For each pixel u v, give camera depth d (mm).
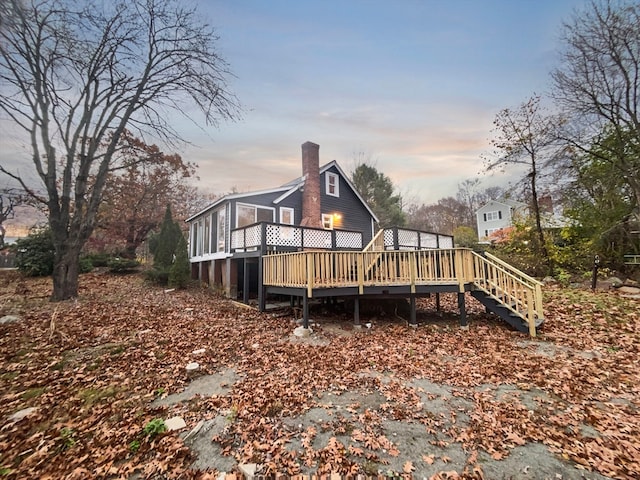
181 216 25500
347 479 2471
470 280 7309
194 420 3344
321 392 4008
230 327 7254
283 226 10852
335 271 7320
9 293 10594
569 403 3646
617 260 12180
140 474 2529
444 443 2932
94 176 17812
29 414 3459
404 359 5191
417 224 40094
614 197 12375
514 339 6223
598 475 2459
